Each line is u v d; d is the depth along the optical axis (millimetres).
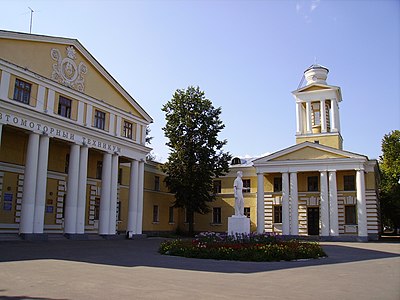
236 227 24469
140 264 15180
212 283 11023
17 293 9094
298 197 45156
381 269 14945
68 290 9570
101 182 34562
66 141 30250
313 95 47156
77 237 29953
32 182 26688
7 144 29000
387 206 56438
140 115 39219
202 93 46125
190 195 44125
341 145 47406
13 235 26016
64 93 30297
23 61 27250
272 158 44438
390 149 54438
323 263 16891
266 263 16531
